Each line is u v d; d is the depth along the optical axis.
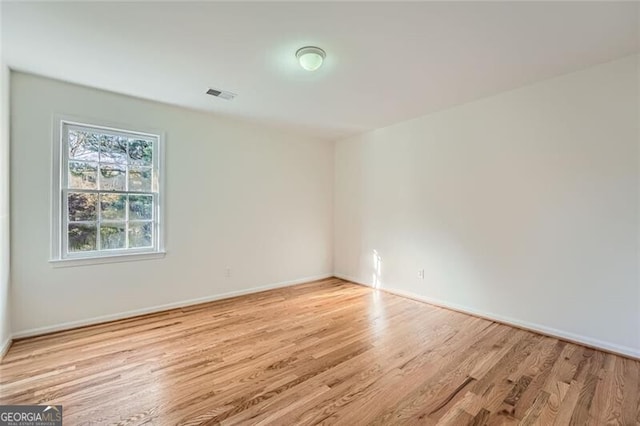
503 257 3.15
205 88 3.01
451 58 2.42
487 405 1.82
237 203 4.09
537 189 2.91
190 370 2.19
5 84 2.50
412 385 2.02
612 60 2.46
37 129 2.76
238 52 2.33
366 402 1.85
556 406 1.81
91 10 1.83
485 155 3.28
